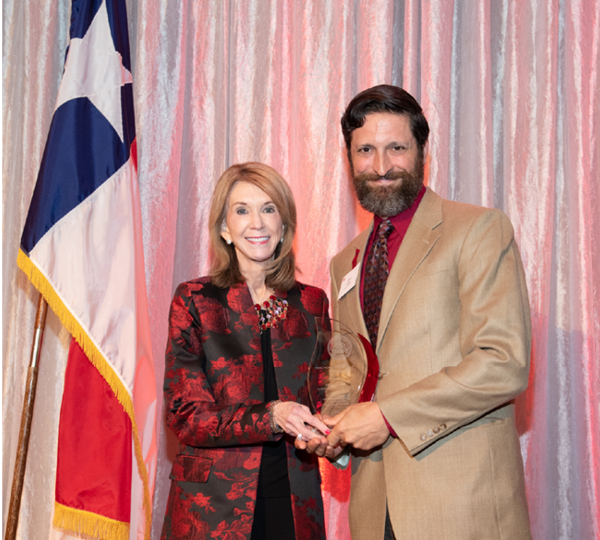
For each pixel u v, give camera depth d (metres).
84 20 2.23
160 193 2.46
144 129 2.47
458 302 1.53
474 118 2.43
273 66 2.56
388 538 1.57
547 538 2.30
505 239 1.52
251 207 1.79
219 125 2.53
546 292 2.33
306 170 2.44
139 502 2.09
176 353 1.67
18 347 2.40
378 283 1.69
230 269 1.81
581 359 2.38
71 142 2.11
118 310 2.05
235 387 1.64
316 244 2.41
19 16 2.54
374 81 2.45
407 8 2.50
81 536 2.12
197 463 1.61
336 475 2.38
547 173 2.38
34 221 2.04
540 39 2.45
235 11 2.57
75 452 2.04
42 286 2.00
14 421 2.38
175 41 2.54
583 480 2.33
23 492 2.34
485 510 1.40
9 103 2.50
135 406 2.08
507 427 1.50
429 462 1.45
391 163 1.65
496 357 1.38
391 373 1.54
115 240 2.10
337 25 2.47
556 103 2.46
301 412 1.52
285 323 1.75
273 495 1.61
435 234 1.60
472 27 2.46
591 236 2.41
